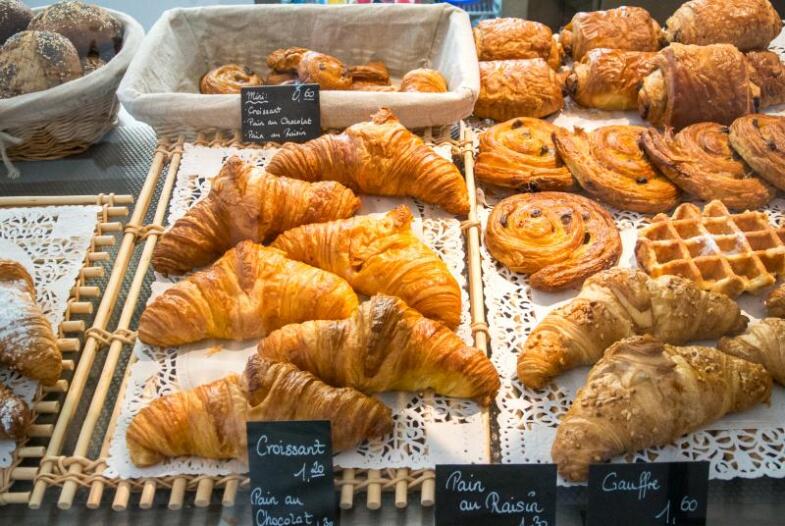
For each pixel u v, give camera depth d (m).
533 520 0.45
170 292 0.55
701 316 0.53
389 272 0.56
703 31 0.77
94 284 0.62
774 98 0.75
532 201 0.64
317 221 0.60
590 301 0.54
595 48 0.77
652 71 0.74
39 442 0.51
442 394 0.51
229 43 0.84
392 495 0.49
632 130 0.70
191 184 0.66
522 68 0.75
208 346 0.55
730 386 0.50
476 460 0.48
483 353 0.52
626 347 0.50
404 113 0.68
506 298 0.59
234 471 0.48
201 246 0.59
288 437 0.44
